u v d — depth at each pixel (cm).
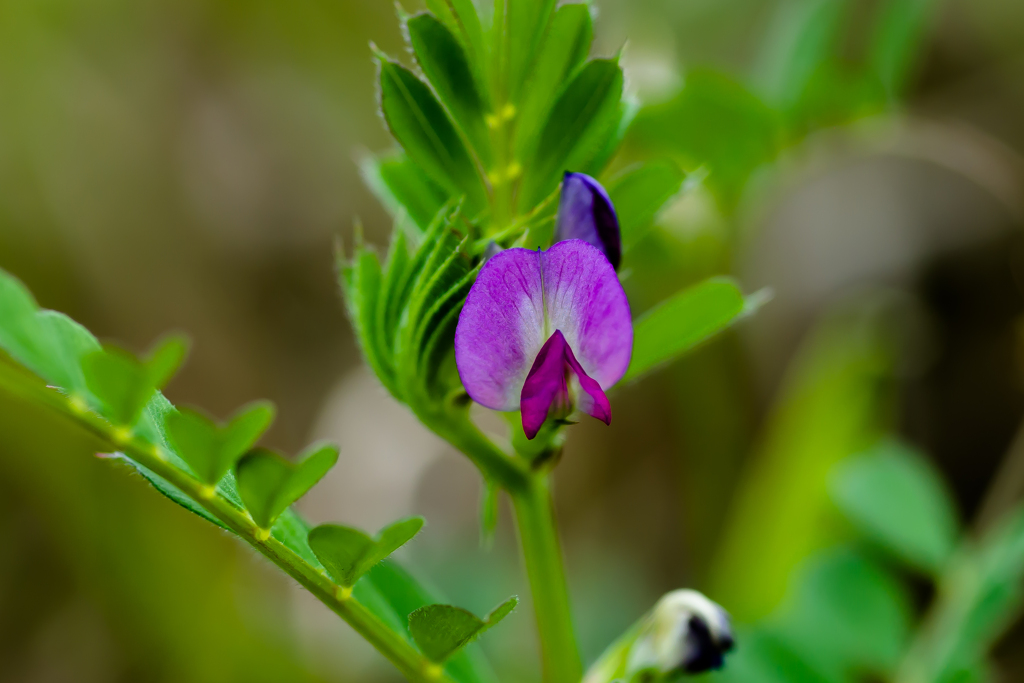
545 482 27
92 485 50
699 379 48
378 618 26
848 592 32
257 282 74
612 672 27
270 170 74
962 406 60
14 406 49
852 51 54
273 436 71
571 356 25
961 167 52
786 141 39
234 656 50
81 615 55
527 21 26
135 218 69
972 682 31
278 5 72
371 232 77
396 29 74
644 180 27
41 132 65
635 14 59
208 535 52
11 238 64
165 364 24
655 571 62
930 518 33
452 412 26
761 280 65
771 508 45
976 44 68
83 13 68
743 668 31
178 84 72
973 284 62
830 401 46
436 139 26
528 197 26
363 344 26
